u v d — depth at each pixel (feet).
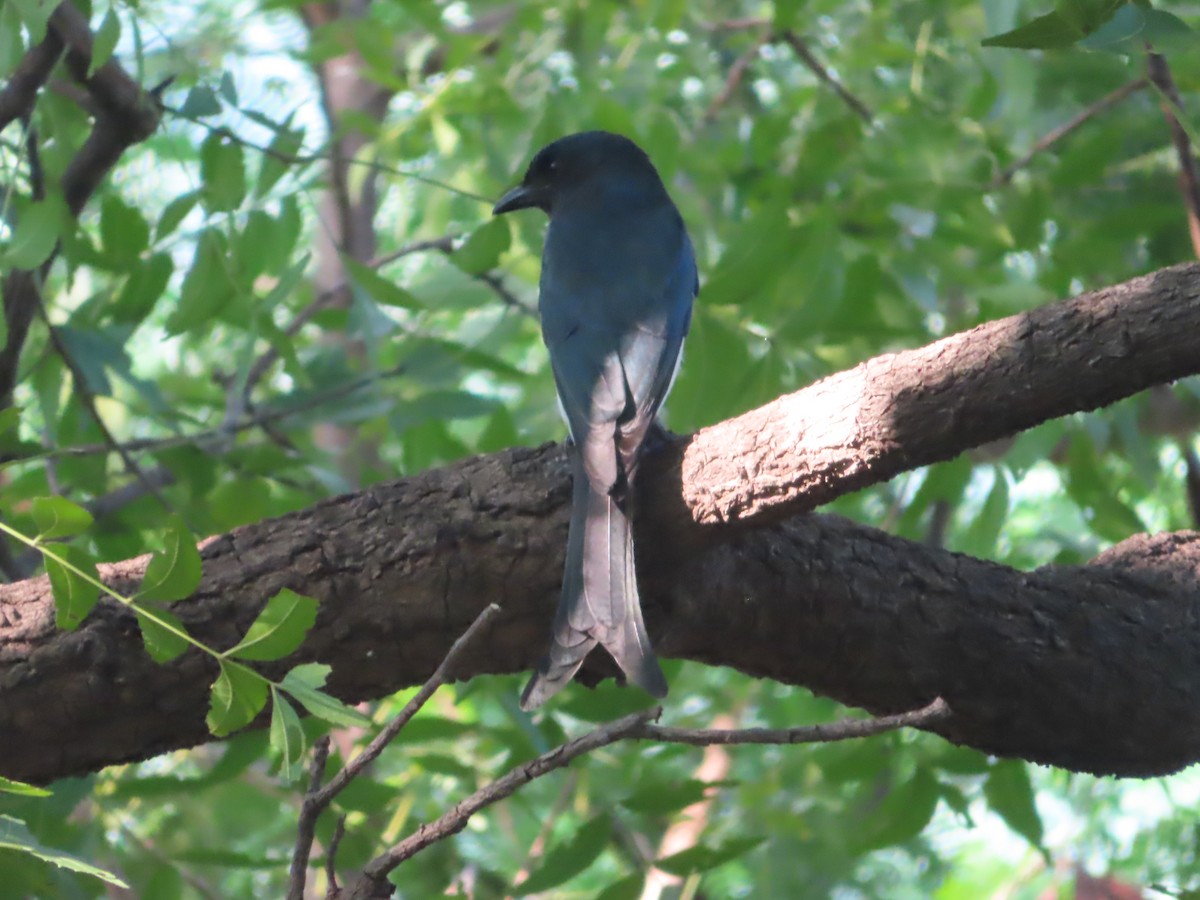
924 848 48.93
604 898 27.76
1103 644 27.09
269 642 19.08
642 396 28.81
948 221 43.62
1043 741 27.86
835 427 21.84
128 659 23.63
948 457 21.58
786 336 33.78
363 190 56.24
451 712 43.86
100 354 32.73
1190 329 19.57
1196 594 27.96
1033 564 43.86
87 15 30.89
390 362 43.62
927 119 41.11
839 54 45.27
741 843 28.04
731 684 50.90
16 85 30.91
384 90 55.06
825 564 25.81
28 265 28.19
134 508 36.17
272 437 36.73
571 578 23.25
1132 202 41.55
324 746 20.18
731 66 52.95
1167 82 30.66
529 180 37.19
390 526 24.49
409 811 40.19
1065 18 18.35
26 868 27.20
